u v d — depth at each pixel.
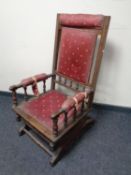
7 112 1.70
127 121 1.64
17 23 1.53
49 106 1.22
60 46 1.34
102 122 1.62
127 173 1.17
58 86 1.73
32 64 1.72
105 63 1.54
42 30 1.52
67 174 1.15
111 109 1.78
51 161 1.18
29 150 1.30
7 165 1.19
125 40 1.41
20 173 1.14
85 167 1.20
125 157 1.28
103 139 1.43
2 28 1.58
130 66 1.51
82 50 1.19
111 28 1.38
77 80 1.28
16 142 1.37
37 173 1.15
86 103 1.22
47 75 1.36
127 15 1.32
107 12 1.34
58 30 1.32
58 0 1.37
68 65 1.30
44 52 1.63
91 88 1.19
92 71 1.22
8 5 1.46
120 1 1.28
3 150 1.30
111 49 1.47
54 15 1.44
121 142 1.41
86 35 1.16
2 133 1.45
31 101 1.27
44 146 1.28
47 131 1.03
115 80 1.60
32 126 1.11
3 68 1.81
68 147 1.33
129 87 1.61
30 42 1.60
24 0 1.41
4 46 1.67
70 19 1.21
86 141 1.40
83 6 1.36
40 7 1.42
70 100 1.02
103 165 1.21
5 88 1.94
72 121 1.11
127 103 1.71
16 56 1.71
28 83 1.23
